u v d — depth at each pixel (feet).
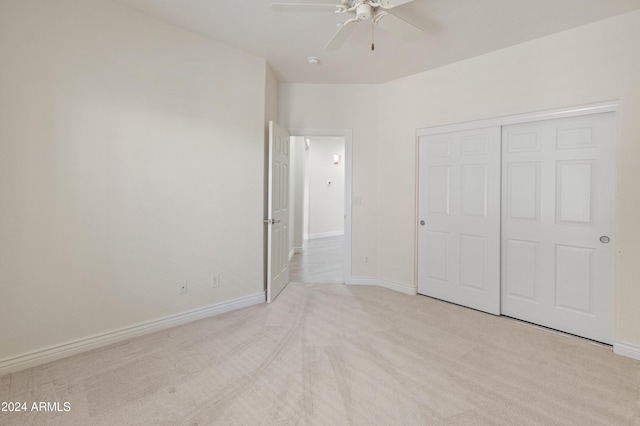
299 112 13.07
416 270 12.19
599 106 8.11
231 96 10.13
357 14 6.35
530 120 9.28
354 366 6.98
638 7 7.44
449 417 5.38
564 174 8.84
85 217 7.49
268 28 8.90
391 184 12.73
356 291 12.50
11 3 6.45
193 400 5.76
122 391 5.99
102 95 7.66
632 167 7.55
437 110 11.34
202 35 9.37
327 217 28.66
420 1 7.36
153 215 8.61
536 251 9.39
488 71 10.07
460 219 10.97
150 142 8.50
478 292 10.55
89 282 7.59
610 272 8.16
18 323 6.67
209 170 9.72
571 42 8.50
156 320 8.73
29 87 6.68
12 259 6.58
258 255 11.12
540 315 9.33
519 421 5.30
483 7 7.60
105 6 7.65
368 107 13.07
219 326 9.09
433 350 7.75
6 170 6.48
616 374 6.75
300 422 5.22
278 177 11.76
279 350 7.67
